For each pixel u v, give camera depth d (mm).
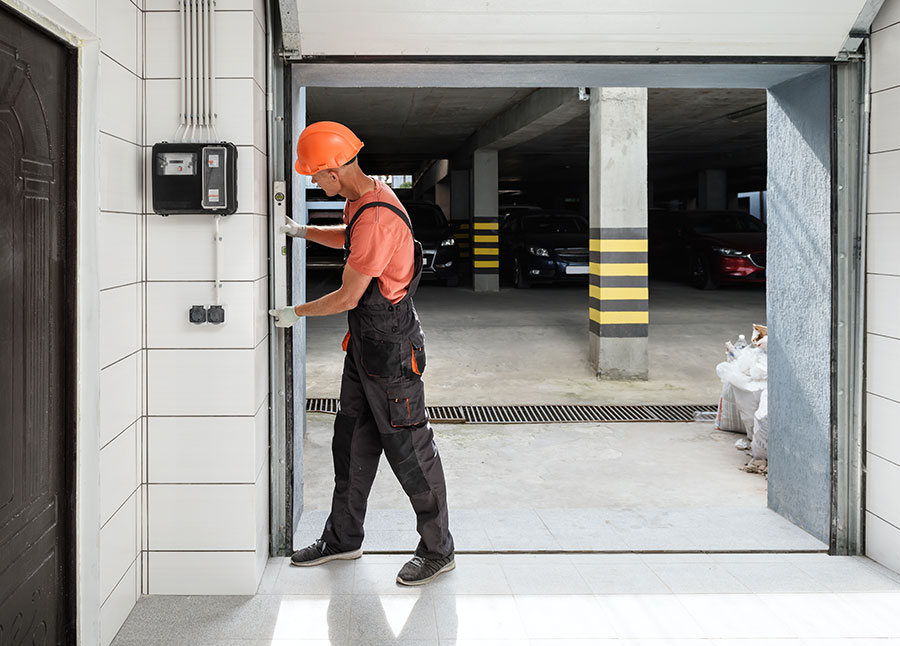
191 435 2619
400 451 2713
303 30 2740
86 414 2168
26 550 1902
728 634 2422
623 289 6773
